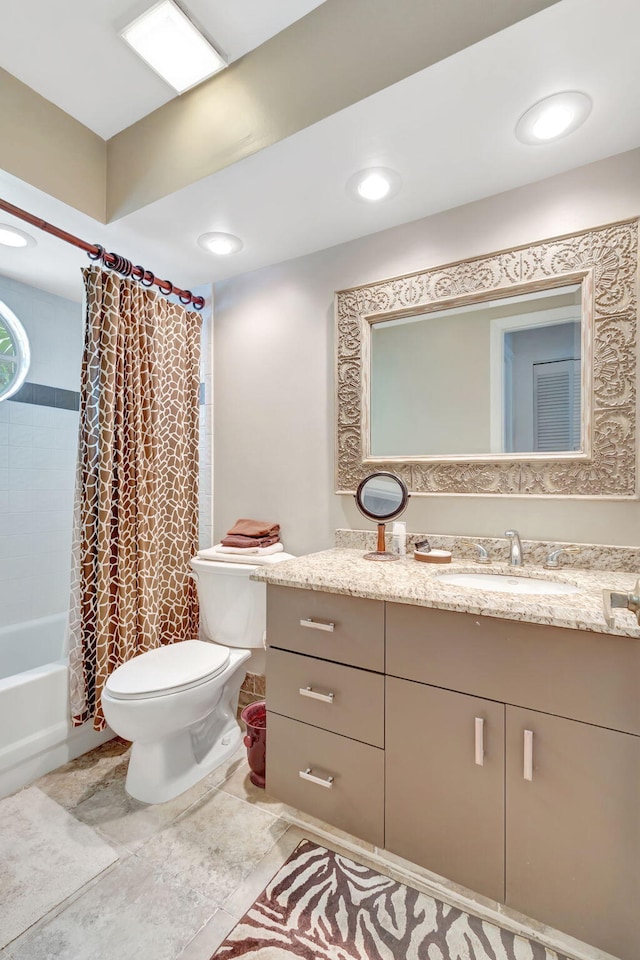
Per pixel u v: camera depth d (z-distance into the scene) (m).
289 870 1.23
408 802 1.13
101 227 1.71
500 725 1.02
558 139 1.28
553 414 1.46
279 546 1.97
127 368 1.87
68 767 1.68
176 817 1.43
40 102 1.47
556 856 0.96
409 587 1.16
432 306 1.64
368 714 1.19
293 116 1.25
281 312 2.02
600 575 1.32
